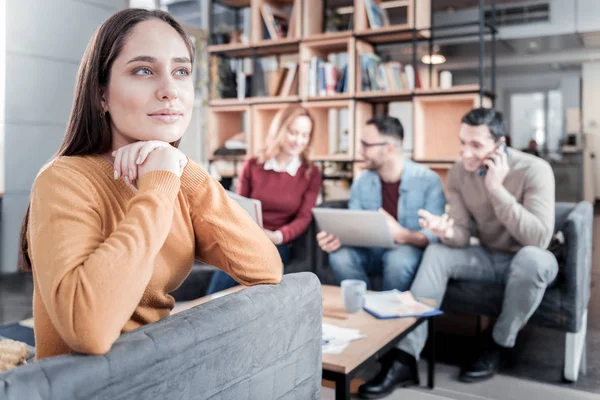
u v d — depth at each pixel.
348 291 2.09
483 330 3.01
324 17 4.68
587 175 7.98
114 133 0.94
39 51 4.71
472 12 8.51
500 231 2.75
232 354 0.88
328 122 4.70
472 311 2.68
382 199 3.18
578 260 2.45
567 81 10.13
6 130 4.55
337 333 1.83
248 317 0.91
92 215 0.82
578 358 2.55
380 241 2.81
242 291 0.97
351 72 4.27
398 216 3.10
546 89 10.36
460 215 2.81
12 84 4.57
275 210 3.10
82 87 0.91
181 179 1.01
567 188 7.75
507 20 8.38
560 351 2.81
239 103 4.74
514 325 2.48
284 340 1.02
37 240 0.77
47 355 0.83
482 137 2.64
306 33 4.47
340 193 4.54
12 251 4.62
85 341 0.69
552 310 2.49
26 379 0.62
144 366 0.73
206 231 1.05
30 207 0.84
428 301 2.29
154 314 0.98
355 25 4.31
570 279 2.45
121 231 0.78
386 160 3.08
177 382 0.78
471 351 2.79
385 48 7.48
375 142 3.05
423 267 2.67
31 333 2.11
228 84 4.91
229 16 6.38
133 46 0.88
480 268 2.64
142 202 0.82
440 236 2.75
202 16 6.47
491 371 2.49
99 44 0.90
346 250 2.97
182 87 0.92
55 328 0.79
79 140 0.92
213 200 1.02
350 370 1.57
